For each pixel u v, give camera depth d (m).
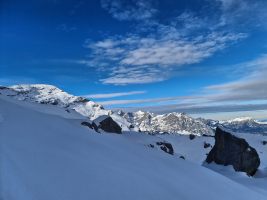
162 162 25.25
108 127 41.72
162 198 16.14
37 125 22.52
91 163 17.34
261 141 89.00
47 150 16.89
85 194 13.27
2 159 13.21
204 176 25.28
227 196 21.75
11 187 11.34
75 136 23.56
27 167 13.47
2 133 17.09
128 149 26.14
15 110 25.59
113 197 14.08
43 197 11.74
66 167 15.30
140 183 17.00
